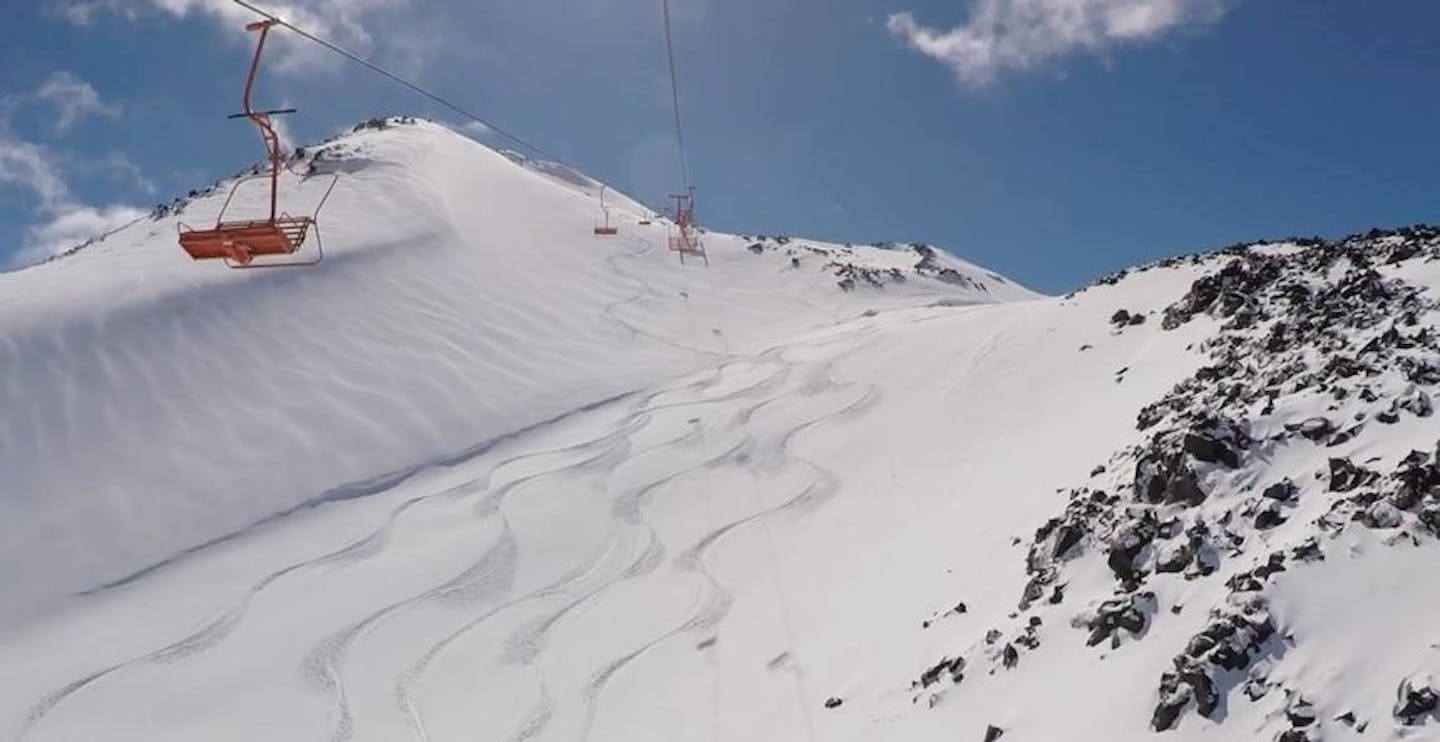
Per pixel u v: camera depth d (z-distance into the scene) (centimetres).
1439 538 1827
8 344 4938
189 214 8094
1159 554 2212
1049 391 4462
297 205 8056
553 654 3331
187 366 5147
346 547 4062
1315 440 2381
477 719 3016
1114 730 1816
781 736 2506
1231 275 4216
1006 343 5200
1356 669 1661
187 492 4300
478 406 5359
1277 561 1941
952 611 2656
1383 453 2183
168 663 3306
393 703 3116
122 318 5353
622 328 6831
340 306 6106
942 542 3275
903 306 8225
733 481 4547
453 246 7575
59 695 3142
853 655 2786
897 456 4450
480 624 3544
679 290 7862
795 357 6122
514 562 3956
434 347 5922
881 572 3281
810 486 4397
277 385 5175
